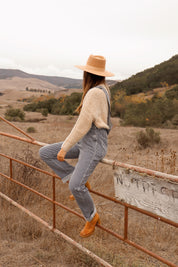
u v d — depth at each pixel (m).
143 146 12.34
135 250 3.76
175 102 26.72
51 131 17.47
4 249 3.57
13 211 4.62
